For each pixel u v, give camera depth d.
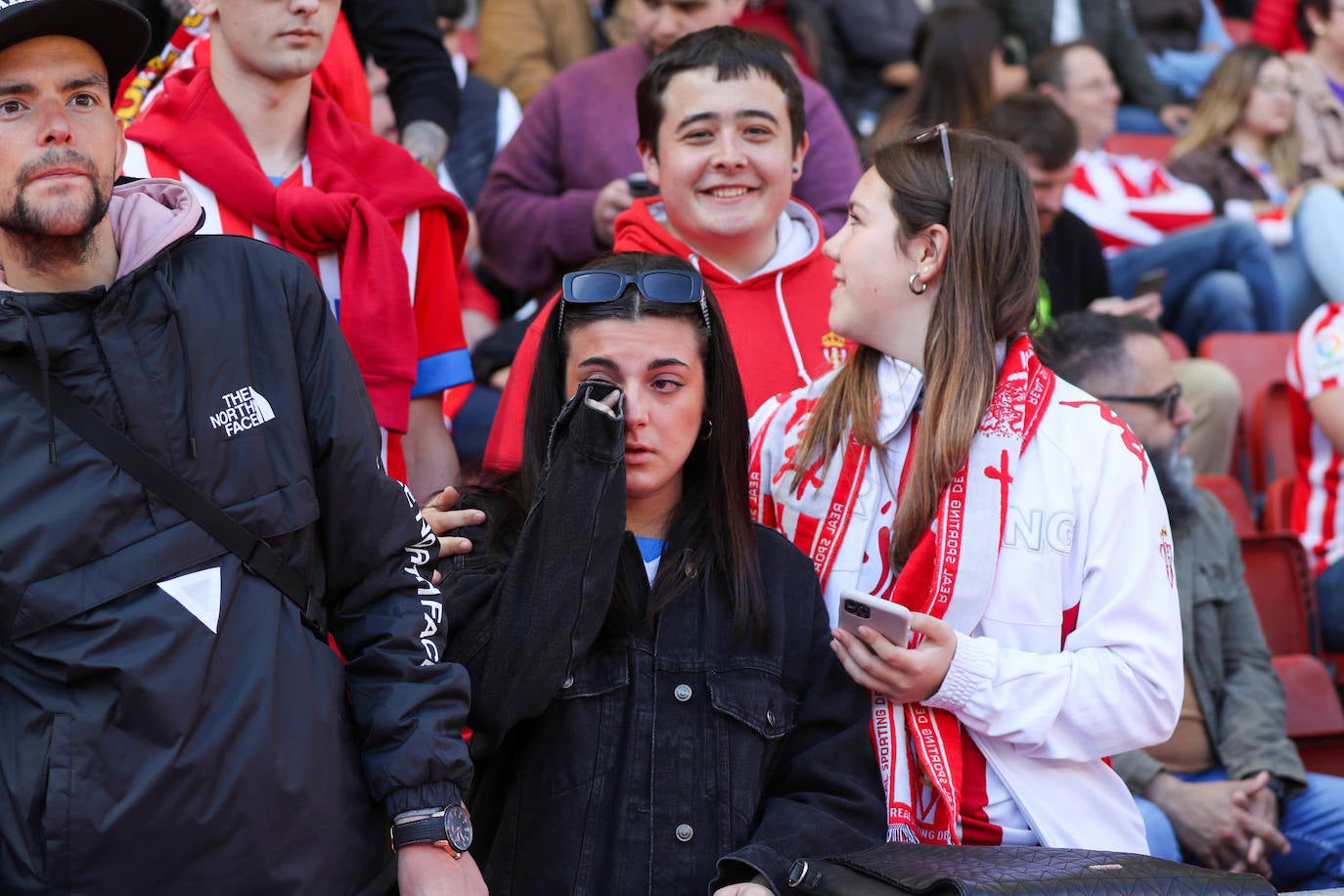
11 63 4.40
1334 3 16.78
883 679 5.52
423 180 7.09
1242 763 8.50
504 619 5.06
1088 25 17.36
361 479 4.87
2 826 4.32
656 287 5.38
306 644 4.71
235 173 6.55
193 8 7.23
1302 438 11.55
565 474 4.88
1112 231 14.24
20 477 4.33
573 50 13.89
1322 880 8.55
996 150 6.00
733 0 9.81
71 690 4.36
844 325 6.09
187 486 4.52
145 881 4.36
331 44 7.87
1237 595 8.97
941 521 5.71
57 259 4.52
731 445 5.58
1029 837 5.70
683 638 5.43
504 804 5.44
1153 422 8.77
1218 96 15.20
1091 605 5.72
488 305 11.43
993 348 5.84
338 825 4.67
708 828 5.27
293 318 4.88
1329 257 14.20
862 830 5.43
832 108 9.59
